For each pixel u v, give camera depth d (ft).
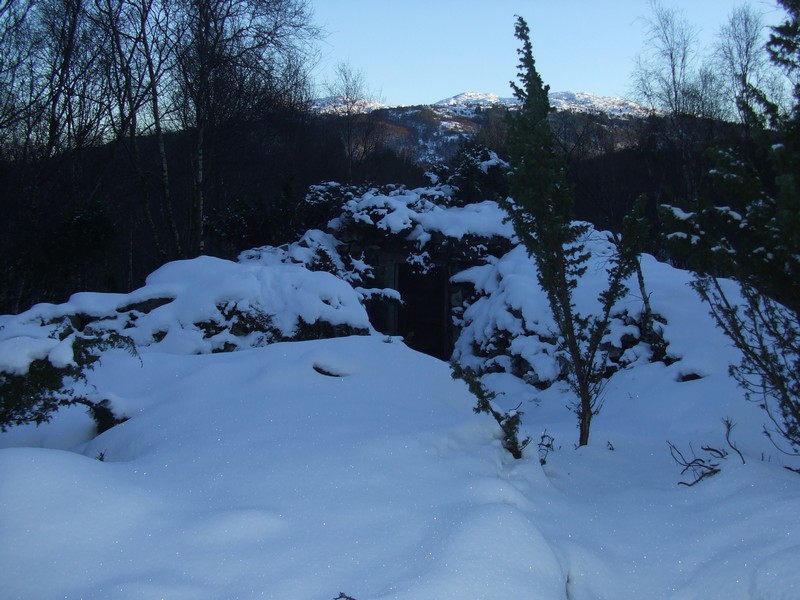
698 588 10.41
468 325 39.63
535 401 29.94
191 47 50.08
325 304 28.76
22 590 8.36
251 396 15.47
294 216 49.42
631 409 24.13
